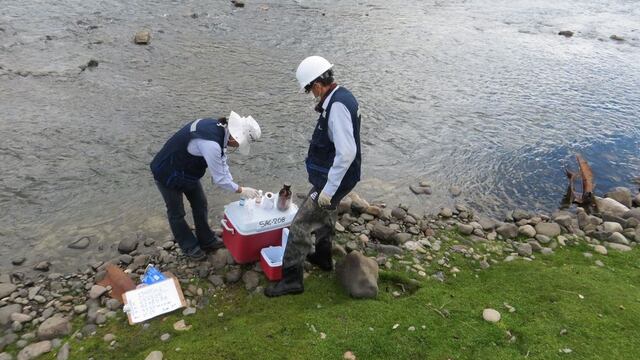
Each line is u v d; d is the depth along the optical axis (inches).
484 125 363.9
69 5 544.1
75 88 362.0
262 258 191.9
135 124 319.3
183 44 468.4
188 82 388.2
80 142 294.7
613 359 153.9
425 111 377.4
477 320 169.8
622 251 231.1
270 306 177.3
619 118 394.0
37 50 420.2
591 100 426.0
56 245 216.5
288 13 603.8
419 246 223.3
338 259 208.8
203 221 202.5
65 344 158.6
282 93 382.3
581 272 202.5
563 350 156.6
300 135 323.9
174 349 153.7
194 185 188.7
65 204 243.1
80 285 192.1
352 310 172.1
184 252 203.0
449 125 359.3
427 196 277.0
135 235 225.1
